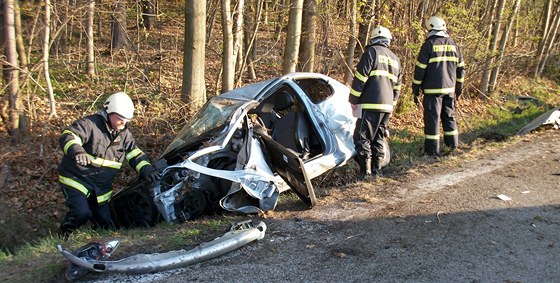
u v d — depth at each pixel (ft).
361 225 15.29
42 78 30.83
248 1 34.27
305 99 20.22
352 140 20.94
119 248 13.88
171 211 16.47
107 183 17.16
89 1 30.19
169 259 12.50
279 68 38.73
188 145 17.43
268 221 15.93
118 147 16.98
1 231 20.58
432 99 23.20
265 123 21.36
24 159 24.56
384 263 12.64
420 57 22.81
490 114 36.11
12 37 25.14
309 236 14.57
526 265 12.44
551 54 48.65
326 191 19.36
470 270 12.19
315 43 33.09
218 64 40.47
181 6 37.96
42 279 12.16
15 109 25.50
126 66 33.09
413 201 17.37
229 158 17.43
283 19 34.76
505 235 14.24
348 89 22.80
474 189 18.48
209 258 13.01
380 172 21.33
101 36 47.29
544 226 14.89
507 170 20.93
